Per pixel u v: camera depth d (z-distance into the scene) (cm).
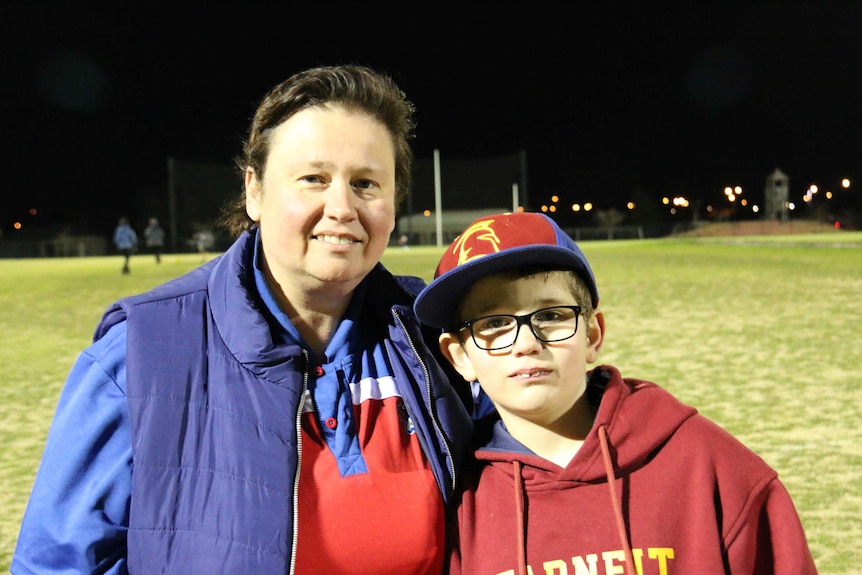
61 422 157
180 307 165
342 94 165
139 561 151
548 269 172
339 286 169
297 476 158
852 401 596
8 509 416
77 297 1530
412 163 184
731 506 163
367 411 173
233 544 151
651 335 916
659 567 159
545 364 169
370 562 162
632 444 167
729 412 570
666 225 5188
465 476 180
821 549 347
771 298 1259
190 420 156
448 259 181
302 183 163
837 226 4884
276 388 161
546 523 166
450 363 196
